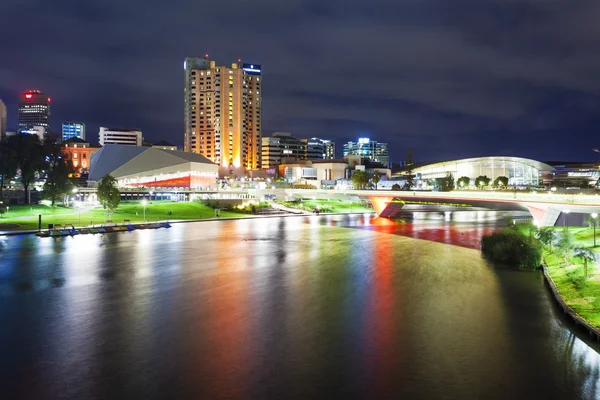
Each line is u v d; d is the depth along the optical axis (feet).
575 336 129.59
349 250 280.72
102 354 118.32
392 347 122.62
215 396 97.86
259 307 158.40
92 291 179.32
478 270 215.92
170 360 114.73
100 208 492.54
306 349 121.49
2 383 103.24
